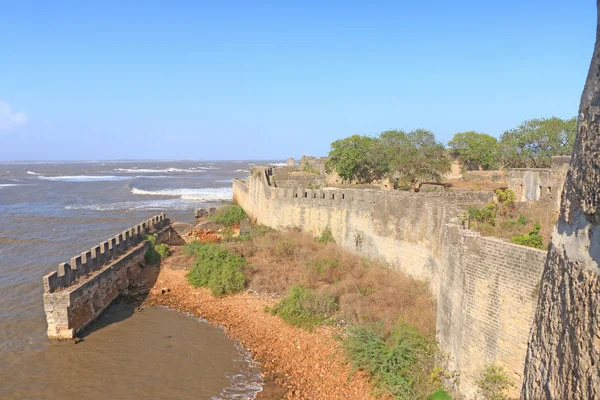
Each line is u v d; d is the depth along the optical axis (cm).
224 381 2080
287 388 2003
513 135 4591
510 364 1341
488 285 1427
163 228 4191
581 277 548
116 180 15238
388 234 3136
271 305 2817
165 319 2750
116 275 3050
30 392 2005
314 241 3788
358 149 5416
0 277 3584
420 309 2302
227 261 3372
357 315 2459
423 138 4919
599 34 597
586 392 504
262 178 4828
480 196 2797
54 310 2445
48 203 8431
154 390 2020
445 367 1695
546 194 2419
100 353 2341
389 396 1784
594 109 580
